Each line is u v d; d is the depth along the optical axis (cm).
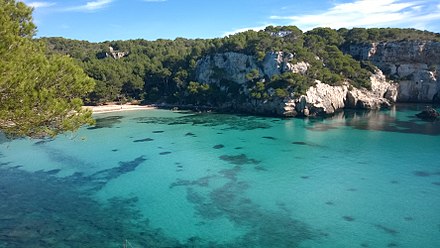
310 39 13888
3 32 2508
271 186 5044
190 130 9044
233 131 8831
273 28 15512
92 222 3978
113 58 16812
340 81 11994
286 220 4009
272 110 11194
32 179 5353
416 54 13625
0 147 7206
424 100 13562
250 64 12800
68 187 5031
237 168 5869
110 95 13550
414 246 3453
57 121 2736
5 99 2453
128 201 4556
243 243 3534
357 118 10394
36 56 2703
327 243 3519
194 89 13338
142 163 6184
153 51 17438
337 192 4784
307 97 10769
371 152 6712
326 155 6562
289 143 7512
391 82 13400
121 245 3497
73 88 2842
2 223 3919
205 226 3884
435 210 4194
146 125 9806
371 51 14138
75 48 19112
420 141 7444
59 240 3578
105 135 8494
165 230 3806
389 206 4325
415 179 5219
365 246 3456
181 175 5547
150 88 15112
